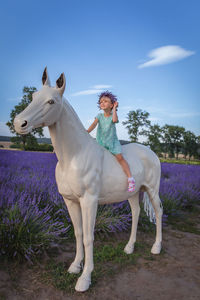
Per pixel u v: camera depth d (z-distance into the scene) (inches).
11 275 85.1
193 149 2726.4
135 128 957.2
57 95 71.7
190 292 82.7
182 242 131.7
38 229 104.3
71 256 104.8
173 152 2824.8
